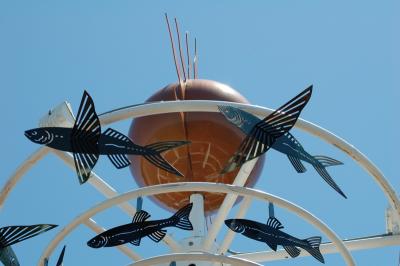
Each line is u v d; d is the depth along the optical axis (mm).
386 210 18219
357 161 16484
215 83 18875
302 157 15609
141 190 15875
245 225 15734
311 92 14289
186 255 15633
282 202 16062
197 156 17953
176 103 15812
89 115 14312
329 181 16016
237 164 15031
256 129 14781
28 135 14703
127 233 15398
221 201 19047
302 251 18469
